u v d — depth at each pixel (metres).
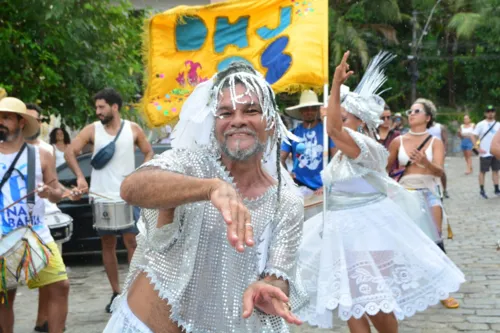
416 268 4.32
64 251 8.39
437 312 5.86
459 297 6.33
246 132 2.31
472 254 8.36
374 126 4.62
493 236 9.64
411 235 4.42
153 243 2.31
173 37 5.89
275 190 2.43
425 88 38.62
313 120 6.57
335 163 4.50
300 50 5.57
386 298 4.11
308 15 5.62
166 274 2.28
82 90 9.89
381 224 4.34
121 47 10.40
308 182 6.52
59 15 9.06
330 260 4.29
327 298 4.18
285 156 6.68
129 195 2.13
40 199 4.66
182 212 2.26
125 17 10.34
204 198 1.99
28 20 9.46
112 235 6.42
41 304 5.61
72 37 9.55
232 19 5.80
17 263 4.38
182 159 2.28
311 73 5.55
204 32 5.85
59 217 5.89
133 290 2.37
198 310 2.30
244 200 2.37
